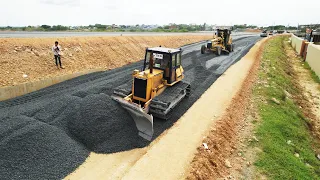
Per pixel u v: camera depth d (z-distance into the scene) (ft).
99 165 25.34
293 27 437.17
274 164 26.21
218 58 80.89
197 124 33.40
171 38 119.75
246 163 26.43
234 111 38.78
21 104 37.78
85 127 29.60
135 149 28.45
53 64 54.85
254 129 33.53
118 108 33.09
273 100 44.19
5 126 28.53
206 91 46.98
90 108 31.76
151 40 100.89
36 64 52.01
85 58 63.26
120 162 25.98
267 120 36.27
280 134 33.09
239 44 127.95
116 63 68.23
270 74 61.87
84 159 25.96
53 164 24.27
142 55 82.53
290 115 40.52
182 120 34.60
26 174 22.67
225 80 54.54
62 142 27.12
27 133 26.71
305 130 37.70
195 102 41.32
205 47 88.07
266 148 29.12
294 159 27.91
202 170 23.76
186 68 63.26
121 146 28.43
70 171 23.99
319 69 72.13
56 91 43.88
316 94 59.62
